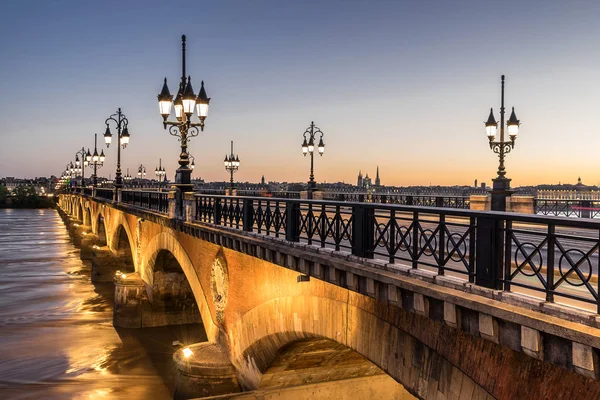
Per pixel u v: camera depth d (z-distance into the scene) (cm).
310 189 3041
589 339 484
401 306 725
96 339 2598
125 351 2420
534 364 586
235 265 1463
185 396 1552
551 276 548
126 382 2055
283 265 1036
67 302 3456
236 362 1506
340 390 1467
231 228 1338
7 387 1991
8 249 6381
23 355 2361
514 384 608
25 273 4606
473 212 626
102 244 5131
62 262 5306
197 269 1825
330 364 1427
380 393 1502
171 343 2536
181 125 1791
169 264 2670
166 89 1769
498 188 1912
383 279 737
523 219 567
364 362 1452
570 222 516
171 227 1881
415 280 702
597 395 522
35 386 2003
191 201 1702
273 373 1400
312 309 1055
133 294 2777
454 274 858
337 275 859
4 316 3062
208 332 1741
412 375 775
